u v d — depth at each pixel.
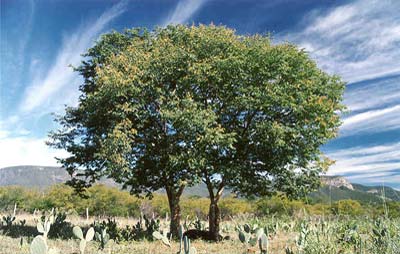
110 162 14.40
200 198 37.31
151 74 14.98
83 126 17.98
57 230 14.89
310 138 15.05
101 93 14.84
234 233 17.58
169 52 15.84
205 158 14.48
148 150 15.83
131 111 14.66
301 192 15.42
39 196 41.25
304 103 14.79
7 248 9.34
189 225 19.53
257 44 16.27
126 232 14.46
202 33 16.75
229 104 15.25
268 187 16.05
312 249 6.07
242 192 16.45
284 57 15.16
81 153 17.88
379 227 6.71
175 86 15.92
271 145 14.56
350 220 8.48
